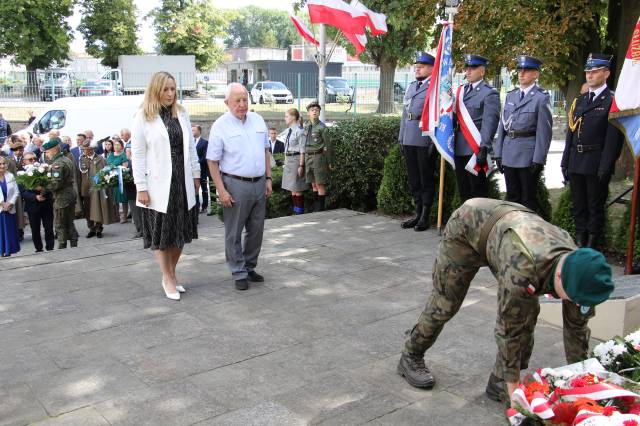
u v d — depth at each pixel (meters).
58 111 16.16
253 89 28.16
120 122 16.31
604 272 2.47
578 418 2.40
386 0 15.59
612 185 10.30
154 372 3.92
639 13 9.77
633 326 4.11
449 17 6.95
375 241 7.23
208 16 38.25
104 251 6.89
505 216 2.96
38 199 9.66
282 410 3.43
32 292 5.50
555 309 4.55
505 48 9.68
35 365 4.04
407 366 3.73
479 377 3.79
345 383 3.74
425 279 5.78
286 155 9.87
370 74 24.91
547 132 6.41
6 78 23.66
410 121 7.61
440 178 7.50
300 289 5.52
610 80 10.28
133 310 5.04
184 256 6.66
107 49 36.62
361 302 5.17
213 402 3.53
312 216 8.73
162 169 5.04
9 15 30.38
